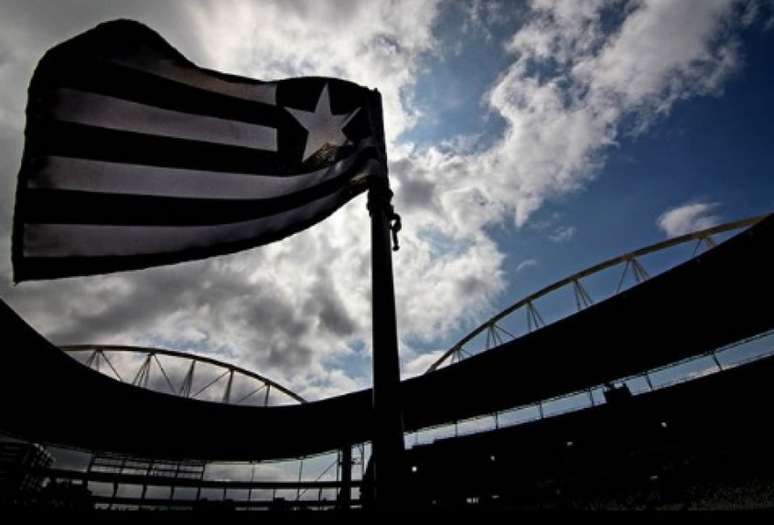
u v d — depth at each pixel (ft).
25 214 13.17
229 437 161.79
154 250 14.65
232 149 17.26
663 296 104.32
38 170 13.69
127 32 16.38
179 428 151.12
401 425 10.82
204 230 15.62
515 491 129.59
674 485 107.76
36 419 126.21
